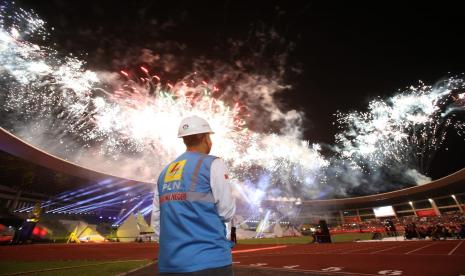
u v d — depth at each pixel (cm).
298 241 2817
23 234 2269
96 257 1183
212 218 140
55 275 663
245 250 1677
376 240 2308
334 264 720
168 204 147
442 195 5638
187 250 130
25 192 3978
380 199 6544
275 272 625
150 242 3183
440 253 881
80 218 4922
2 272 710
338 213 7925
